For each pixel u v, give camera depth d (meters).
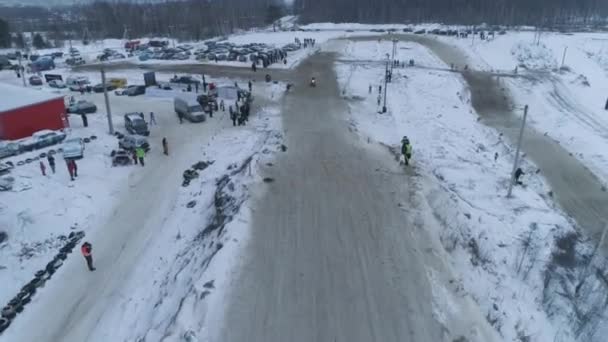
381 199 22.39
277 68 60.84
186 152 32.09
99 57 74.75
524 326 13.84
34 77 56.06
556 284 16.56
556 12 122.25
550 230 20.44
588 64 68.62
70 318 16.23
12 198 24.19
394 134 34.88
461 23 115.44
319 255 17.39
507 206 22.86
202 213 22.67
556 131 38.91
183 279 16.75
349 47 79.12
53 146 33.06
